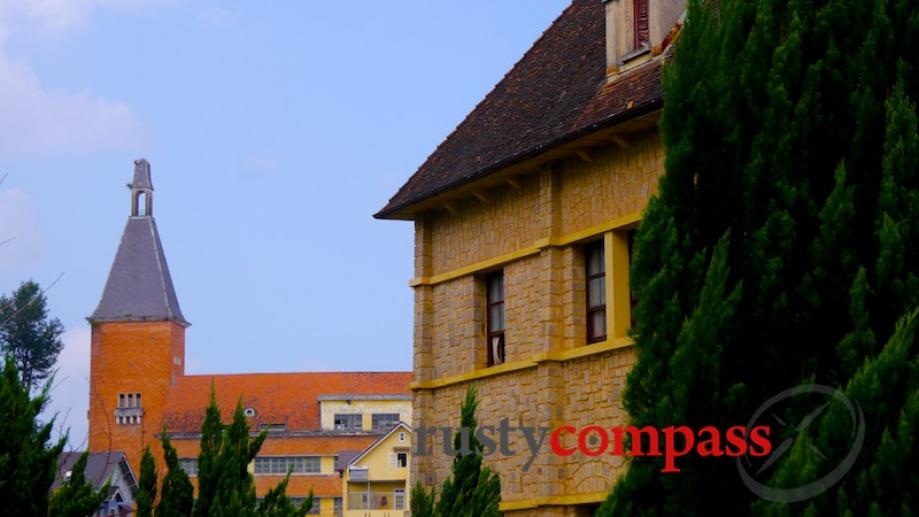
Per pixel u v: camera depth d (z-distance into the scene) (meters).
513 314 38.44
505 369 38.06
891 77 22.00
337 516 148.88
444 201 41.22
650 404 21.72
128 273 166.25
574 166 36.59
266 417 159.12
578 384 35.91
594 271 36.28
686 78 23.22
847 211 21.12
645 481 21.33
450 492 31.02
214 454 33.00
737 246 22.06
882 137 21.81
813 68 22.17
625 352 34.34
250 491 32.59
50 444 26.73
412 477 41.34
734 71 22.81
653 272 22.45
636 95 33.72
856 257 21.20
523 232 38.38
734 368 21.34
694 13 23.62
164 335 162.50
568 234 36.56
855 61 22.20
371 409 160.25
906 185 20.80
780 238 21.55
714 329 21.17
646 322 22.06
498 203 39.56
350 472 138.00
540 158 36.66
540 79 41.47
